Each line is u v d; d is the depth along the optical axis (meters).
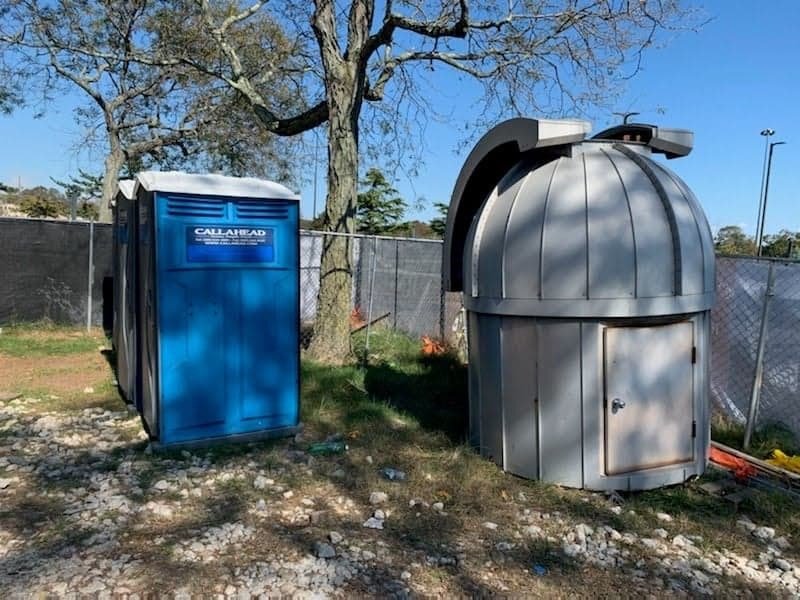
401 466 4.39
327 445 4.72
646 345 3.93
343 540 3.27
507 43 7.77
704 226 4.15
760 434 5.11
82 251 10.31
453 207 4.93
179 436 4.53
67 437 4.78
